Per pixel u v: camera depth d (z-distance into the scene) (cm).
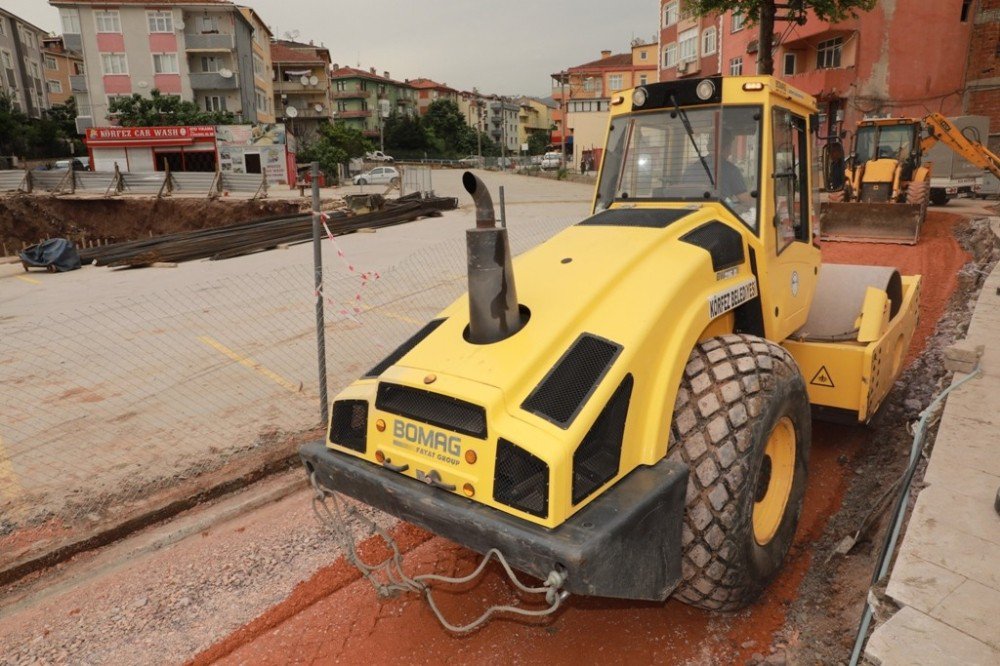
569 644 324
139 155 3756
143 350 880
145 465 535
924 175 1554
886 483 452
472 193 294
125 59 4512
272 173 3788
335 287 1223
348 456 321
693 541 293
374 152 7238
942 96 2877
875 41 2897
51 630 352
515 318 304
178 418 639
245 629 342
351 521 438
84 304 1203
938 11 2812
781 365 328
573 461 257
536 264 350
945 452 366
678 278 320
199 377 761
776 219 397
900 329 514
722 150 390
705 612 345
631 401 281
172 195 3078
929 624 245
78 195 3023
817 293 516
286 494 490
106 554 421
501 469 265
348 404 326
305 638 335
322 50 7106
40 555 409
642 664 310
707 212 383
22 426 637
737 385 307
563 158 5822
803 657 308
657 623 338
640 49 6756
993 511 311
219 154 3747
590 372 278
